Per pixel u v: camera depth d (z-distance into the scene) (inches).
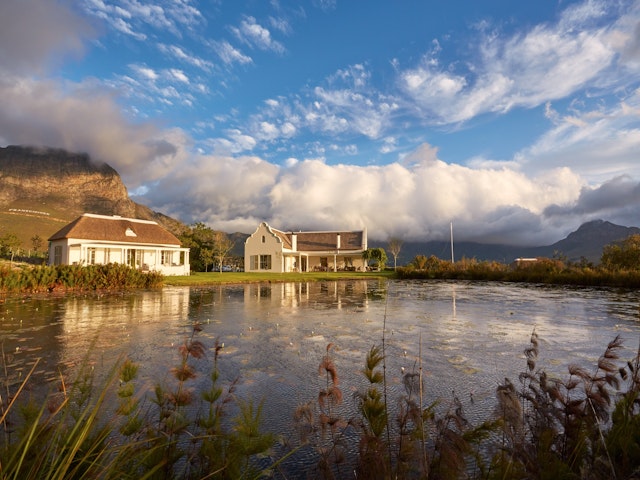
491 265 1509.6
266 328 373.4
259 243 1818.4
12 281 753.0
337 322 411.8
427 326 388.5
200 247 1801.2
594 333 349.1
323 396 98.5
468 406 171.3
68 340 309.4
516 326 388.5
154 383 197.6
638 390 112.3
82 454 73.4
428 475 77.6
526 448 87.9
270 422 154.3
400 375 220.1
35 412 78.9
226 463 79.8
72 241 1202.0
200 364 243.1
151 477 77.7
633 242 1242.0
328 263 2065.7
